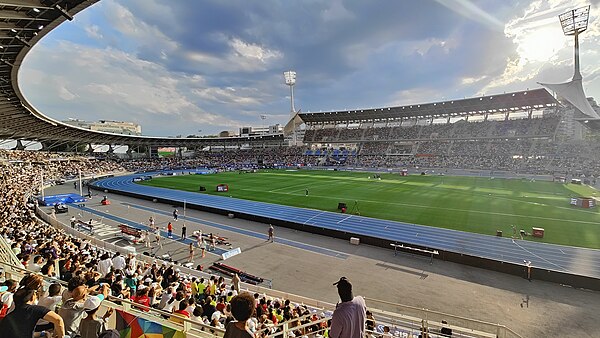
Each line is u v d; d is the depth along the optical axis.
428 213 30.92
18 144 76.06
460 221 27.89
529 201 35.78
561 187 45.38
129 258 15.13
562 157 63.06
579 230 24.77
